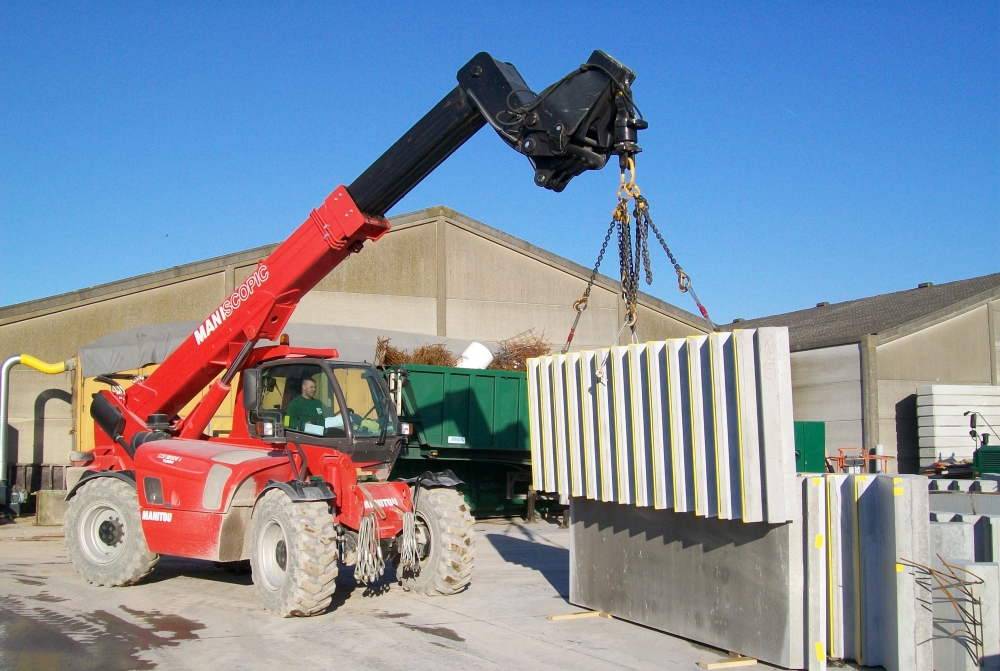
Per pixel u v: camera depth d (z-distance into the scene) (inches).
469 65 274.7
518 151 256.4
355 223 305.6
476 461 577.9
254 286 331.0
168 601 317.7
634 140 246.8
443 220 765.9
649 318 842.2
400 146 293.3
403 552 319.3
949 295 992.9
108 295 659.4
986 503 307.1
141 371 622.5
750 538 248.1
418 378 551.2
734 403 243.8
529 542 500.1
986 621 229.9
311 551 287.3
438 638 268.8
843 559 248.8
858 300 1270.9
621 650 258.7
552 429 320.5
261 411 321.7
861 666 243.0
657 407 268.2
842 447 812.0
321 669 233.9
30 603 311.0
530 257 796.0
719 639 257.3
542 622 293.7
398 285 746.2
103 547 350.6
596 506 311.0
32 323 643.5
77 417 619.8
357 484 317.1
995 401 799.1
